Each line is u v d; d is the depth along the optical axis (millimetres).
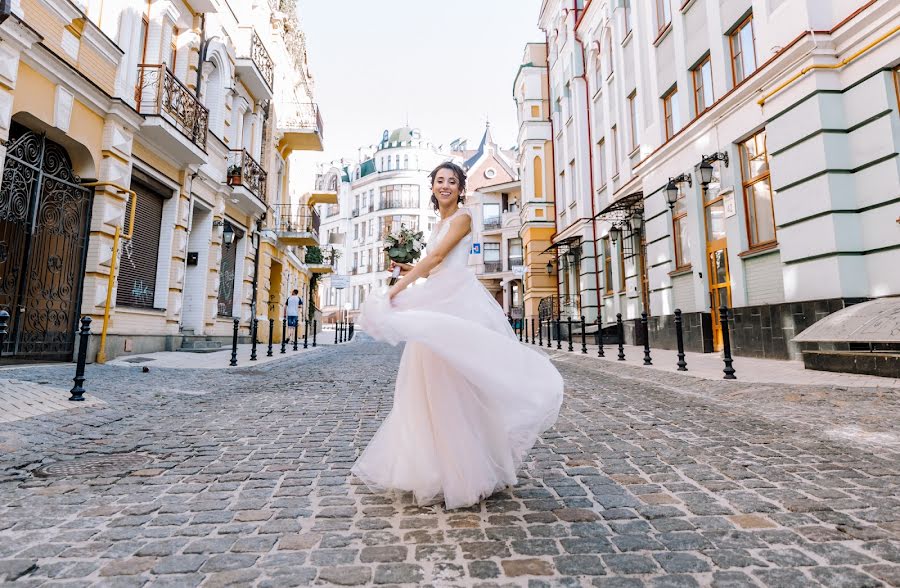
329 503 2387
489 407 2354
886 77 6445
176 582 1628
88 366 7527
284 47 20484
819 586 1565
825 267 6988
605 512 2223
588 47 18109
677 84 11312
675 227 11477
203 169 12273
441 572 1688
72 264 7945
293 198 23734
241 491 2570
